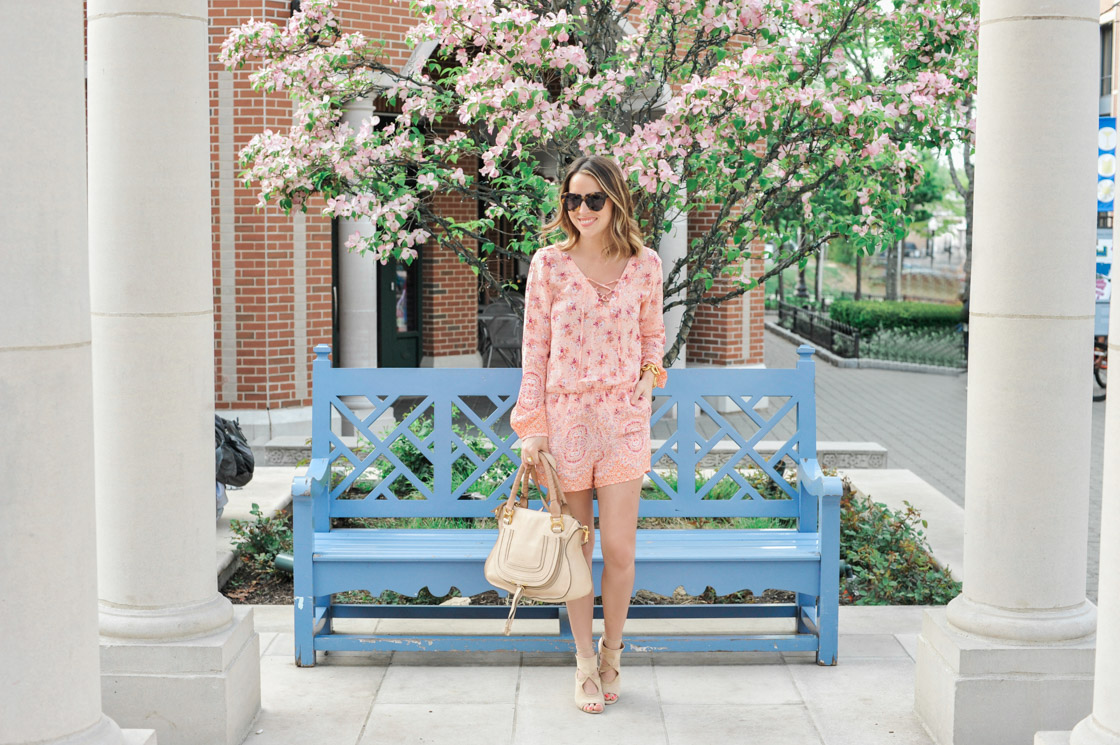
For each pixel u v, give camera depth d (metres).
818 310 29.72
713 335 13.60
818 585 4.64
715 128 5.55
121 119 3.74
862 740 4.02
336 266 12.78
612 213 4.08
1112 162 13.20
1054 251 3.77
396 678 4.58
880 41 6.57
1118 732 2.59
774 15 6.00
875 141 5.42
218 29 10.82
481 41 5.70
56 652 2.62
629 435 4.10
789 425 13.41
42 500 2.58
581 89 5.55
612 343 4.07
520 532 4.00
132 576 3.87
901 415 14.72
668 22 6.28
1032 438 3.83
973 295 3.97
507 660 4.79
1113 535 2.59
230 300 11.18
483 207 14.92
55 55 2.52
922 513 7.77
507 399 4.98
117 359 3.82
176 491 3.88
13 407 2.52
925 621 4.17
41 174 2.51
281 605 5.68
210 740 3.83
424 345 15.26
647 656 4.83
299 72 6.20
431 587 4.56
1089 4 3.74
